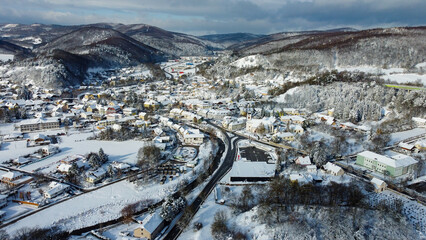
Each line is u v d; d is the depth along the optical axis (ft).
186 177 517.14
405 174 508.53
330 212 391.04
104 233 372.99
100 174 505.66
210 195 462.19
